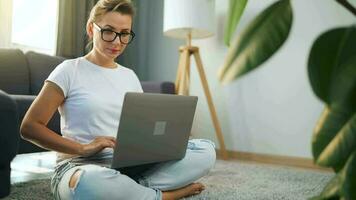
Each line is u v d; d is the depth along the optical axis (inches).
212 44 123.5
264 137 112.7
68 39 121.7
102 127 49.3
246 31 16.8
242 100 117.3
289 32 16.3
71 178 44.5
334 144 16.9
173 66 137.3
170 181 55.3
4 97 47.1
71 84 48.9
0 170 47.5
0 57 100.0
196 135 127.7
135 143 44.9
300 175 84.8
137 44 144.3
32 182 68.5
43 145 46.0
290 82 107.2
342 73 15.8
